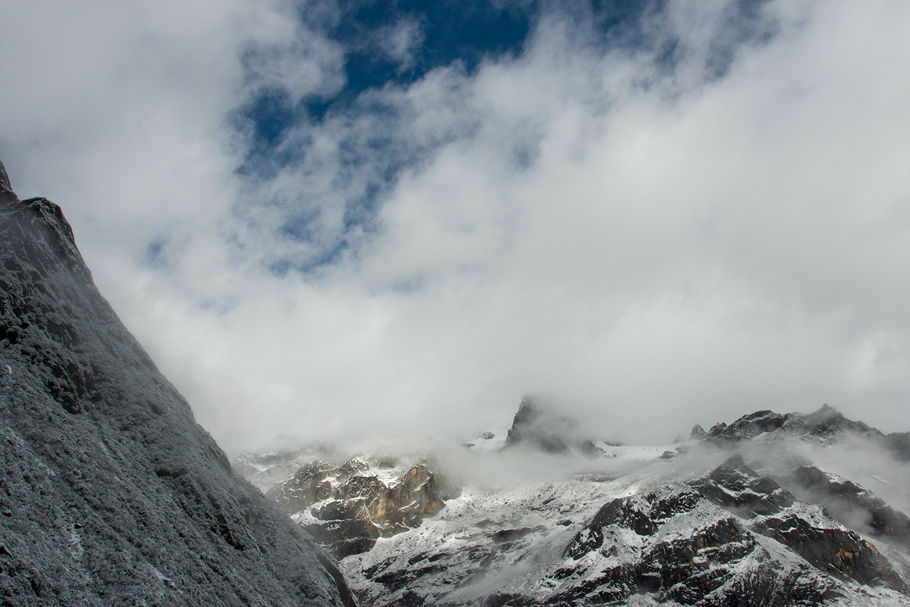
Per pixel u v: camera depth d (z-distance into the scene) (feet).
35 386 250.57
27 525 194.70
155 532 235.81
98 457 246.68
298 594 284.82
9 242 293.02
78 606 182.70
